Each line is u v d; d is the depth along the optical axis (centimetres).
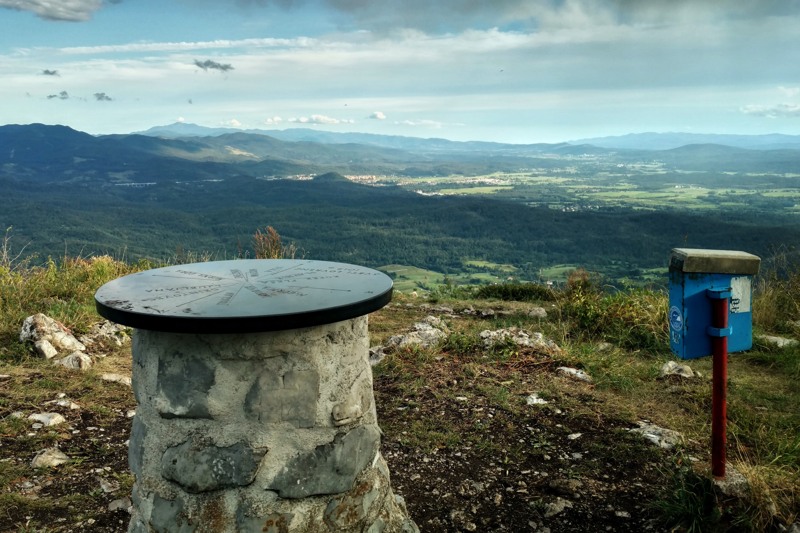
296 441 238
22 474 345
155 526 236
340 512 247
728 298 295
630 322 677
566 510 310
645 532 290
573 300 755
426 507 321
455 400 454
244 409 232
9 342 558
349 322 256
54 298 731
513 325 726
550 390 468
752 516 284
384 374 517
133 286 270
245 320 215
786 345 595
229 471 229
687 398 454
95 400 459
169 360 234
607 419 412
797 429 396
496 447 380
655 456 356
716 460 306
